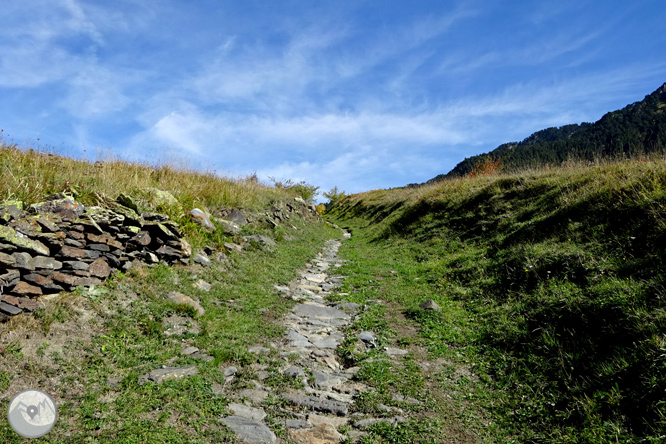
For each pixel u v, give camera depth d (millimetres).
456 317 7066
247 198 14000
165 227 7133
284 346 5926
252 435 3672
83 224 5508
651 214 6535
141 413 3648
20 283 4504
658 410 3500
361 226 23891
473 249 10305
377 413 4246
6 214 4758
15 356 3818
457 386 4910
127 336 4867
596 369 4352
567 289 6059
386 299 8422
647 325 4375
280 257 10844
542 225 8977
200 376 4480
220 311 6457
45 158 8227
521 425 4039
